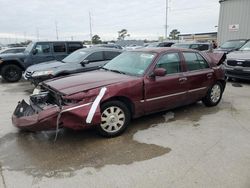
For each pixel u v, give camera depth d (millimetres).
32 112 4078
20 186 2916
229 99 6883
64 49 11211
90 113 3740
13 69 10477
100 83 4129
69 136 4289
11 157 3580
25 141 4098
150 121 5039
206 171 3205
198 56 5598
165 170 3232
